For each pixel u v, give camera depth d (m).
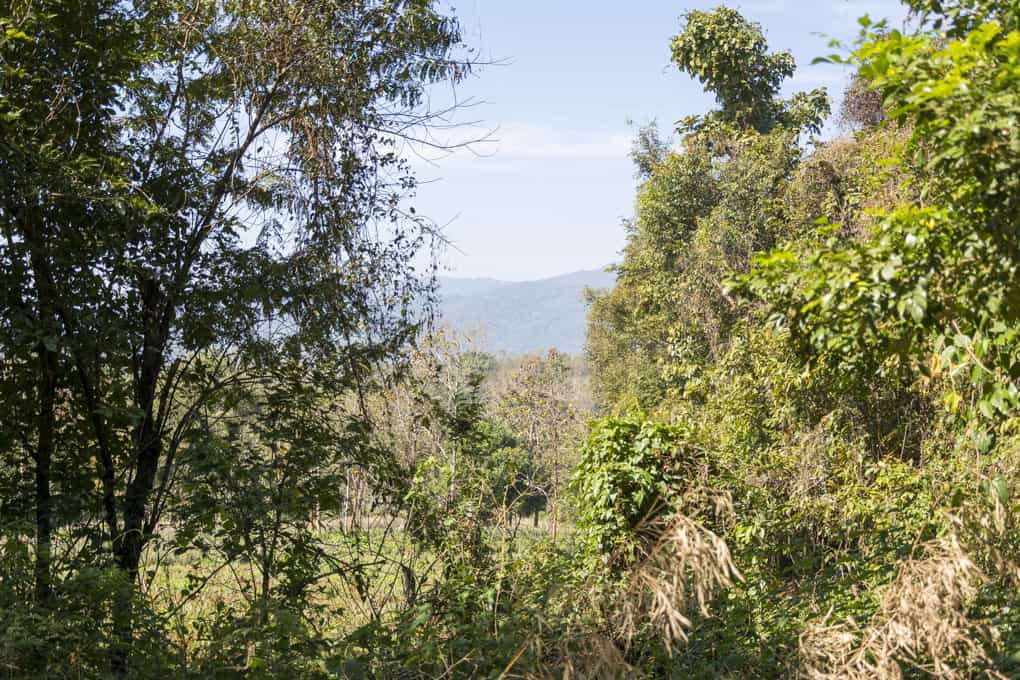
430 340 9.88
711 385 17.73
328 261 9.02
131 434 8.62
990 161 4.12
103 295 8.37
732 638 5.99
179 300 8.52
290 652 6.09
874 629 3.95
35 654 5.68
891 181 14.73
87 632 6.01
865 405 12.15
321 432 8.90
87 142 8.58
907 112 4.36
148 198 8.24
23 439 8.25
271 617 6.16
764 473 12.22
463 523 8.95
